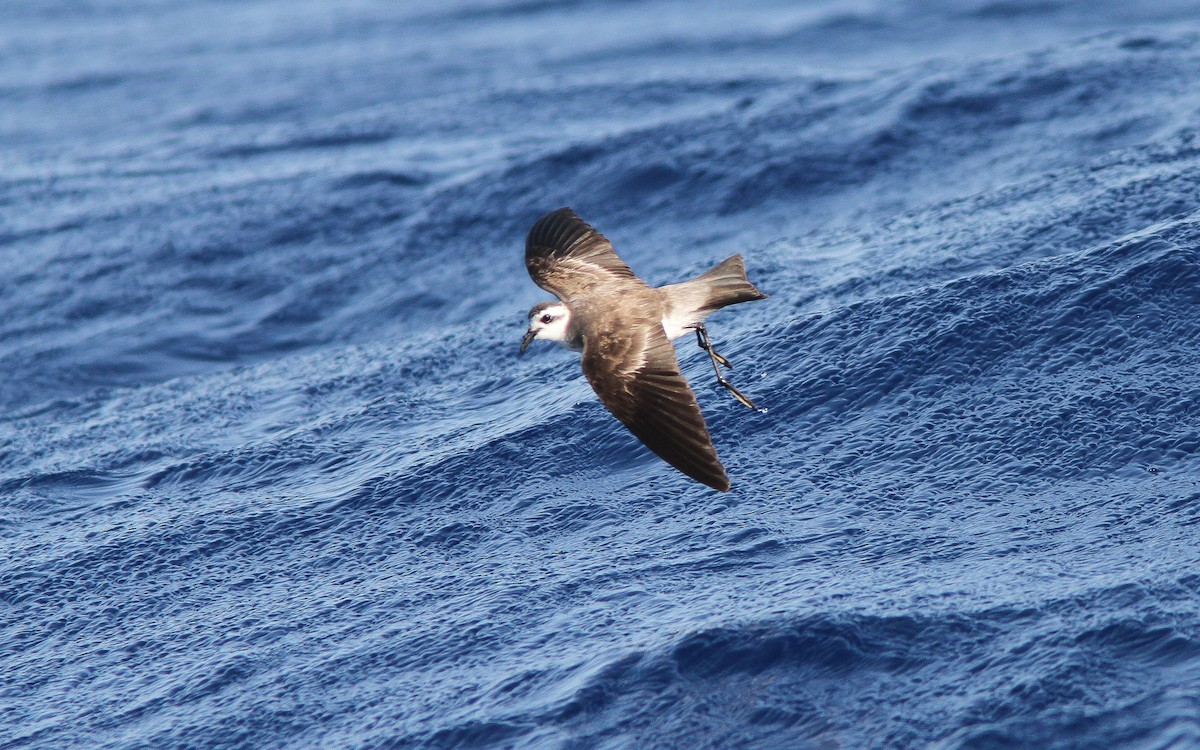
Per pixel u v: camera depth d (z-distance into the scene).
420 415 15.73
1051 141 23.81
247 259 26.38
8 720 10.30
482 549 11.80
